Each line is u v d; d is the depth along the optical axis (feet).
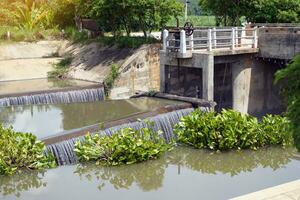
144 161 53.42
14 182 46.83
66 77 97.35
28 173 48.65
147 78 87.20
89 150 51.49
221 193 45.06
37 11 131.64
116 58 92.12
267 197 34.40
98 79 89.35
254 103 76.64
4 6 134.72
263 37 73.61
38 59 107.45
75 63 101.60
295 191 35.35
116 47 96.17
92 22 114.32
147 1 88.89
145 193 44.93
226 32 79.66
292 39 69.56
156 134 56.75
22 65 102.73
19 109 70.95
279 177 50.14
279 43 71.36
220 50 70.33
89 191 44.96
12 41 115.34
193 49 71.97
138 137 53.67
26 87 86.58
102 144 52.08
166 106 64.64
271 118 61.05
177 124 60.34
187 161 54.65
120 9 92.79
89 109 69.67
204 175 50.57
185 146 59.31
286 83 29.84
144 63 86.48
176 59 70.85
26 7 134.62
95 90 82.53
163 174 50.55
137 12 91.04
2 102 73.31
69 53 109.29
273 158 56.18
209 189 46.21
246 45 76.13
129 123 57.52
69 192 44.68
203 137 58.13
